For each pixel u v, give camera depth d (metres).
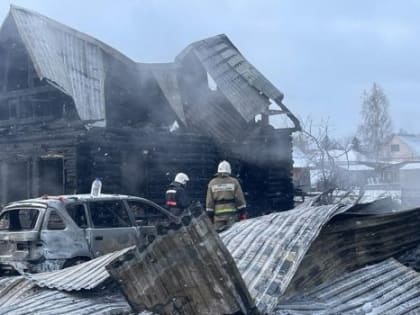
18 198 16.83
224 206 9.27
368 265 7.16
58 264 8.96
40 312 5.41
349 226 6.95
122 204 10.02
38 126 16.06
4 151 16.97
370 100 59.88
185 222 4.85
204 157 18.53
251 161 19.81
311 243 6.07
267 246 6.21
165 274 4.95
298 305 5.50
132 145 16.33
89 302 5.78
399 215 7.40
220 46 21.36
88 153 15.39
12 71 18.59
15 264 8.93
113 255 7.11
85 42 18.39
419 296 6.23
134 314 5.11
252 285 5.41
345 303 5.72
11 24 17.22
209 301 4.86
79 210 9.53
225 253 4.84
